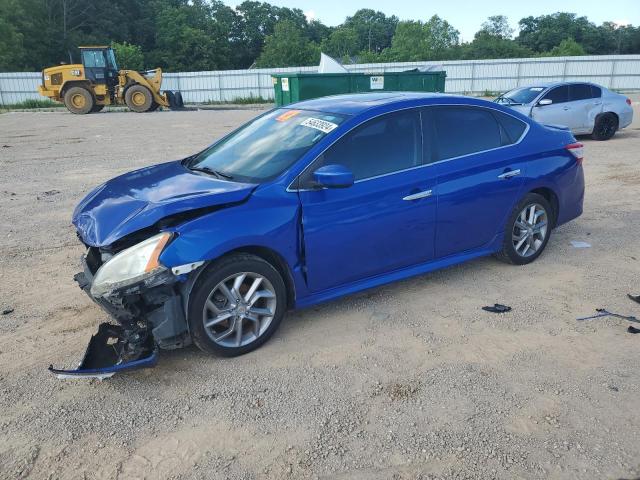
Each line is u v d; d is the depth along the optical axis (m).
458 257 4.67
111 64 27.02
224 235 3.37
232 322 3.55
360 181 3.96
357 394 3.21
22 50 58.91
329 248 3.84
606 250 5.59
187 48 74.31
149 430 2.94
